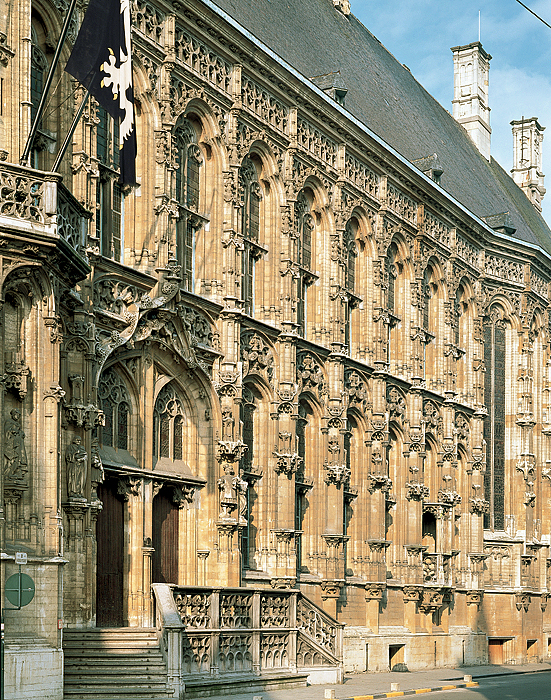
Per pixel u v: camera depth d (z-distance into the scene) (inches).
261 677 1343.5
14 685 1031.6
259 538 1647.4
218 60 1589.6
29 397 1111.0
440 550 2197.3
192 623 1259.2
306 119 1808.6
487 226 2481.5
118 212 1417.3
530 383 2640.3
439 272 2281.0
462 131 2987.2
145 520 1386.6
